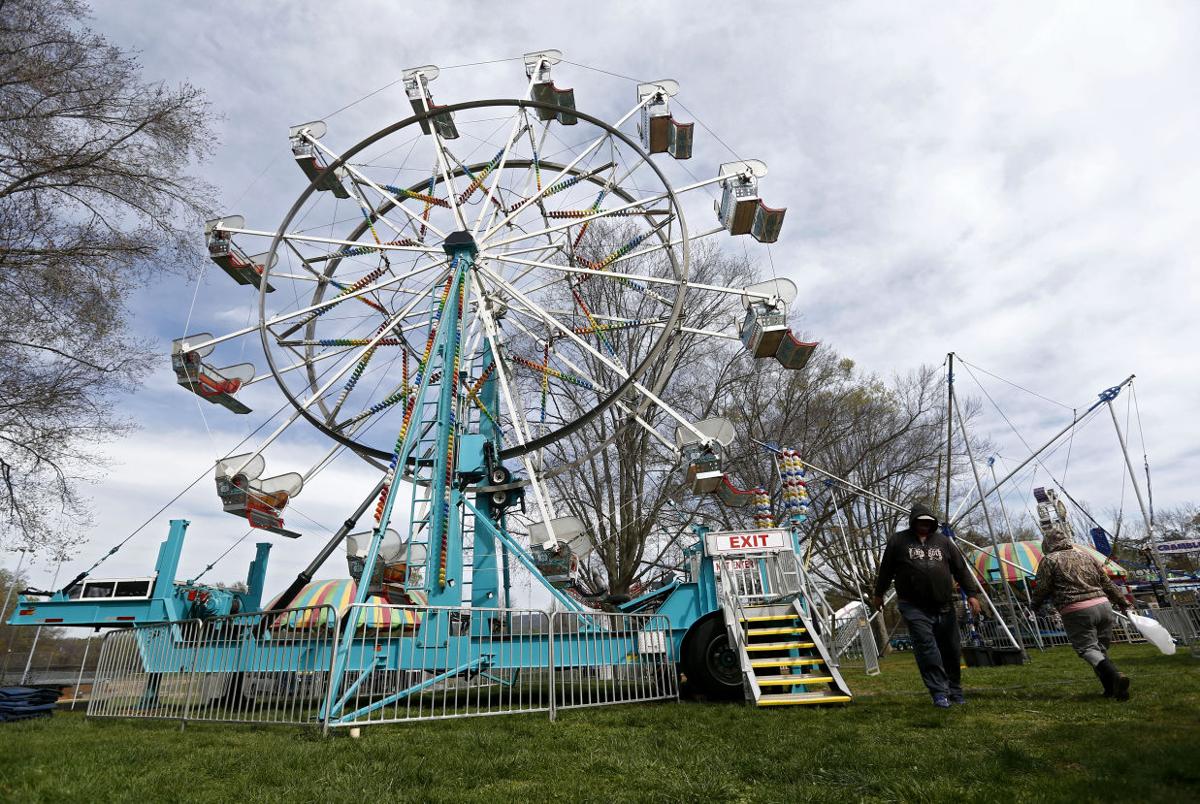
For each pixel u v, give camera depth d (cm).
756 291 1450
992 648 1381
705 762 421
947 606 624
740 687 840
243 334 1384
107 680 794
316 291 1667
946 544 643
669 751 469
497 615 899
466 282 1324
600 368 2316
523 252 1667
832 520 2706
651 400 1434
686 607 899
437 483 984
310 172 1627
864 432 2688
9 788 372
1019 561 2305
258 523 1283
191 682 713
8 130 1169
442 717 670
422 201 1584
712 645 866
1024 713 544
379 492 1223
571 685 749
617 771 416
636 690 815
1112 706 542
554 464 2255
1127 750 373
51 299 1191
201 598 1027
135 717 743
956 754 393
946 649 627
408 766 429
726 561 898
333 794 357
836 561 2803
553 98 1786
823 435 2561
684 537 2417
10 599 2734
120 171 1202
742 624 847
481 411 1318
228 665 726
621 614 832
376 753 476
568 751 483
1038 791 313
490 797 357
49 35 1190
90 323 1224
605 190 1677
